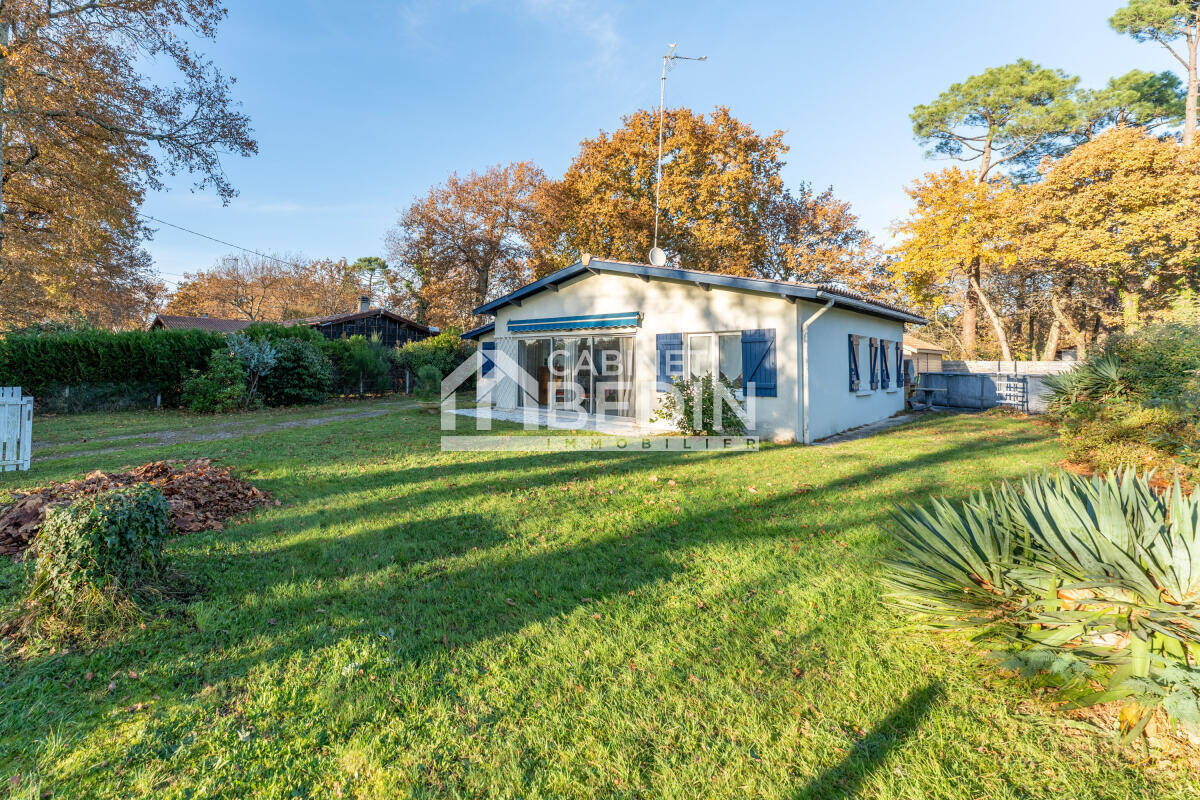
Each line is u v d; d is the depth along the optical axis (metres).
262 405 16.67
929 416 14.85
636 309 11.84
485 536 4.61
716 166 27.50
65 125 15.62
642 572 3.85
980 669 2.59
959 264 24.95
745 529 4.77
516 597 3.47
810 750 2.09
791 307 9.86
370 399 20.19
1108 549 2.42
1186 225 18.06
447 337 23.59
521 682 2.54
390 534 4.64
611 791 1.91
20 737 2.17
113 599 3.01
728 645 2.85
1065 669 2.24
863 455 8.27
